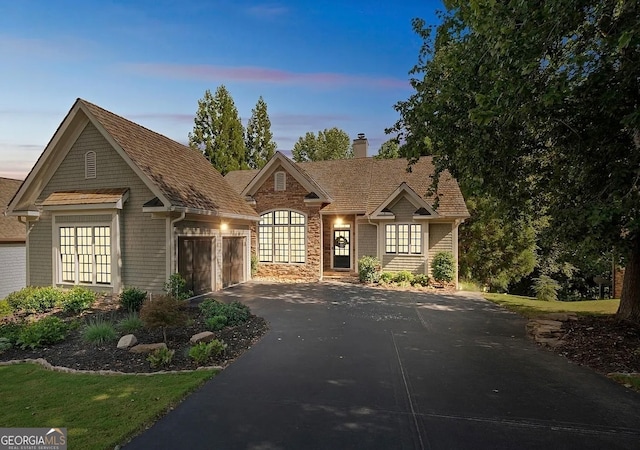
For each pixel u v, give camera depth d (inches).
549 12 195.5
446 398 180.7
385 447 136.3
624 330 290.0
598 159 265.4
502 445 137.7
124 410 163.5
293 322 352.5
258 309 417.4
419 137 339.6
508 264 780.0
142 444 138.6
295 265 689.6
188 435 145.4
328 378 207.8
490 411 166.4
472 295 531.5
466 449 135.0
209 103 1370.6
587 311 403.9
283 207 706.2
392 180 740.7
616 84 227.3
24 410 164.6
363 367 227.0
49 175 510.0
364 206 696.4
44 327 282.2
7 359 248.7
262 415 162.2
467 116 292.7
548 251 362.9
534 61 203.6
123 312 392.5
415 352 259.3
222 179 672.4
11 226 639.8
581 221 228.2
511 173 325.4
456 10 302.2
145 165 458.0
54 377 208.4
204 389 191.5
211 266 544.1
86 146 489.1
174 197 443.2
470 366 229.8
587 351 253.4
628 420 158.2
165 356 226.4
